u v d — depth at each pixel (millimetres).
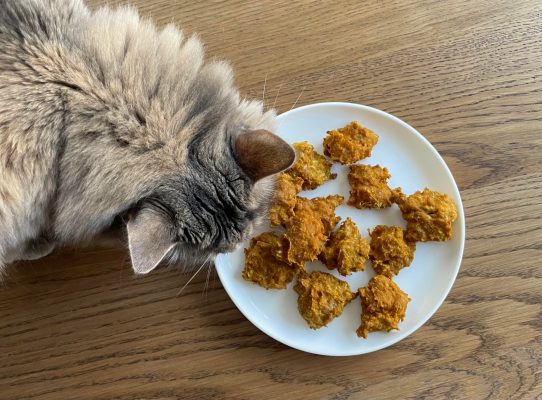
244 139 246
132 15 264
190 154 241
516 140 358
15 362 339
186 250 262
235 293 335
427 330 344
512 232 352
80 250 344
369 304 324
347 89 362
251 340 341
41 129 234
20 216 254
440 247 342
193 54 264
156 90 243
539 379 338
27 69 234
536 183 354
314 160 345
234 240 264
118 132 232
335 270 341
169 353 341
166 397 338
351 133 344
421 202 334
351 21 364
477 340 342
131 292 344
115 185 231
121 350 341
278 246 328
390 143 352
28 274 343
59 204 248
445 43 363
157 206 230
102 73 239
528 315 344
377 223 347
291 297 338
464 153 359
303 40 363
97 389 338
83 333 341
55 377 339
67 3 255
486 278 348
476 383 338
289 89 362
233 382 339
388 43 362
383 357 341
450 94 361
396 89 362
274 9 364
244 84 361
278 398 338
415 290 339
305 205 336
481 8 362
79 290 343
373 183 338
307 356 341
